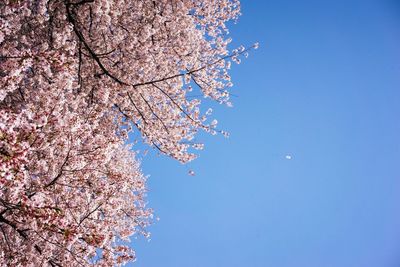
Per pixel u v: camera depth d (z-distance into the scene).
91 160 8.38
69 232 6.08
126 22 11.80
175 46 12.38
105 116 12.48
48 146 7.46
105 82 11.48
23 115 6.34
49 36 10.70
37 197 5.91
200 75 12.80
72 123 7.53
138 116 12.29
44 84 8.22
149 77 12.40
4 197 6.72
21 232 6.89
